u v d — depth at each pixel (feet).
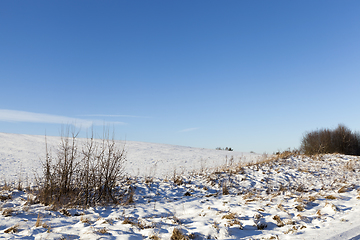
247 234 15.48
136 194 27.89
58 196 23.44
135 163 52.26
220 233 15.19
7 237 13.84
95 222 17.72
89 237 13.91
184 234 14.57
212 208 21.81
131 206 23.24
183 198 27.09
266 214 19.22
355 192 25.68
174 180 34.40
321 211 19.71
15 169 39.52
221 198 26.55
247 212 19.60
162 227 16.43
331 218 17.83
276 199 23.81
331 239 13.93
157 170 45.55
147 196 27.55
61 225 16.84
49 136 82.23
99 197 24.56
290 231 15.75
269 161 46.11
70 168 25.52
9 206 20.61
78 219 18.49
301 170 38.99
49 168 24.84
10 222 16.61
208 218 18.58
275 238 14.55
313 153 54.95
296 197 24.20
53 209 20.65
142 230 15.75
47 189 23.04
